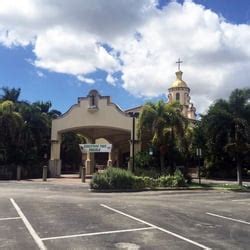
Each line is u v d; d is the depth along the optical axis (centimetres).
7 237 1048
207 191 3039
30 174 4497
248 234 1152
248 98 3591
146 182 3028
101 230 1167
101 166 6088
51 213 1504
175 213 1582
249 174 4981
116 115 4516
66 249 916
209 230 1205
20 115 4631
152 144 3697
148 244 984
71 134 6994
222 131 3547
